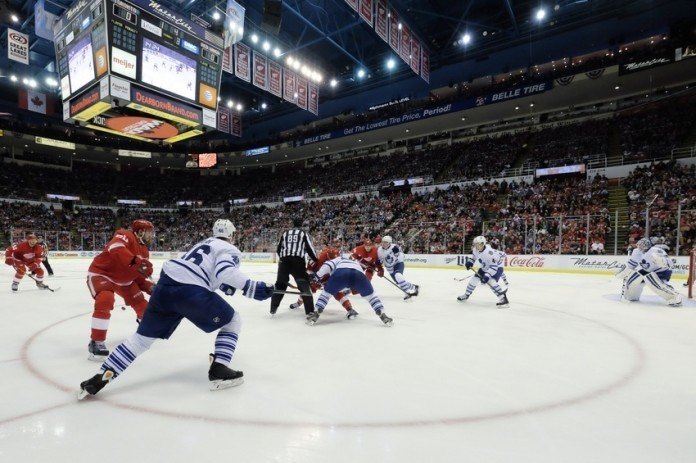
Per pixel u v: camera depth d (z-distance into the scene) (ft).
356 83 109.09
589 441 7.50
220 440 7.52
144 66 40.24
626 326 18.01
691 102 80.53
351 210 103.09
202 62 45.47
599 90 87.51
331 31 86.33
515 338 15.61
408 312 21.59
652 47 73.00
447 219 80.89
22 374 11.28
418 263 67.31
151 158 143.74
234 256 10.52
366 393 9.83
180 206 137.49
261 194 137.69
